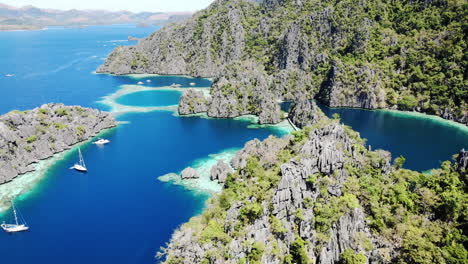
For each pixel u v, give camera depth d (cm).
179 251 8062
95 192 11981
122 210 10881
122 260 8856
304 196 8850
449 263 7281
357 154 10725
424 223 8531
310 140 10344
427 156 15188
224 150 15762
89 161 14550
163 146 16225
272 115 19938
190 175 12862
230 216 8538
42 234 9800
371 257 7912
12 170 13038
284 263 7900
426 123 19950
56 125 16162
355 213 8381
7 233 9875
